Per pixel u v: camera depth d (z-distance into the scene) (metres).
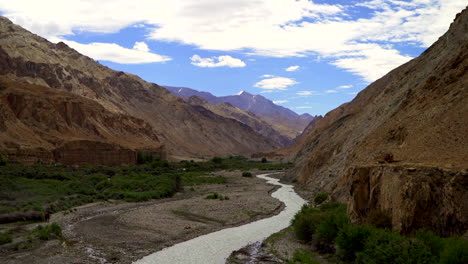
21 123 107.94
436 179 23.44
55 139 109.19
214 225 40.31
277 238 34.25
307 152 115.75
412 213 23.55
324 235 29.25
